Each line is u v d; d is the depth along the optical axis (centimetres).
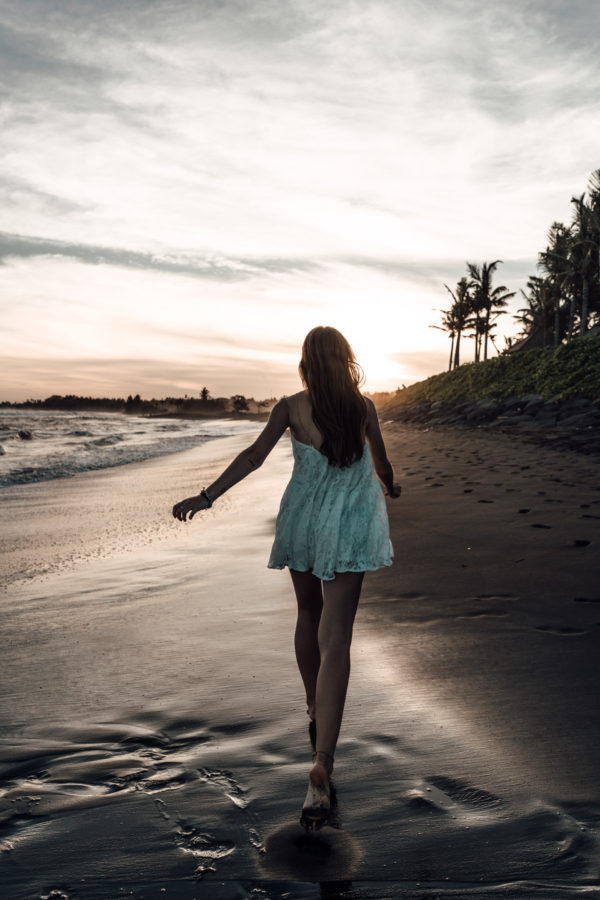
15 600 474
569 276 4353
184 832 190
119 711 275
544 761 218
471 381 3597
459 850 175
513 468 1053
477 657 315
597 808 190
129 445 3028
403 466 1177
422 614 387
